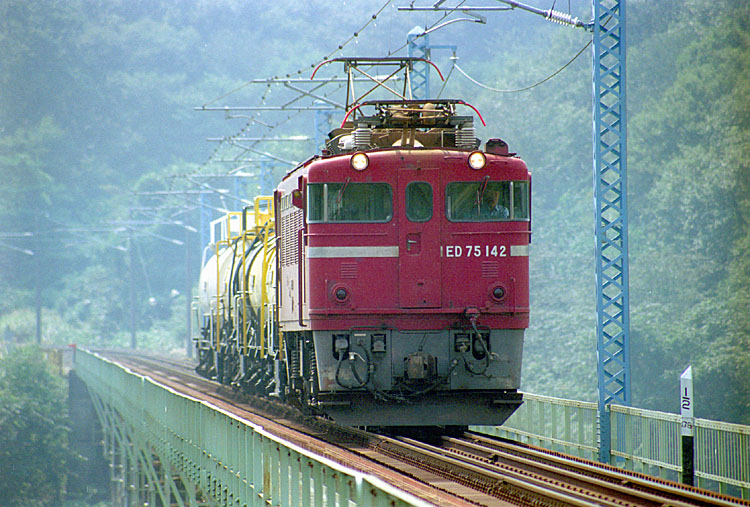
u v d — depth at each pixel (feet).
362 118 219.41
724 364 534.37
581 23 233.55
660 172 654.12
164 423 297.94
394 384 206.49
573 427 250.98
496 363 207.72
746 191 585.63
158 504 436.35
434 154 210.38
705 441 180.65
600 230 230.27
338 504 118.93
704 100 649.61
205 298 448.24
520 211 211.00
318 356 207.72
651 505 132.98
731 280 568.41
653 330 575.79
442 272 208.44
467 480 159.02
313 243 208.03
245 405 340.59
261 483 164.76
